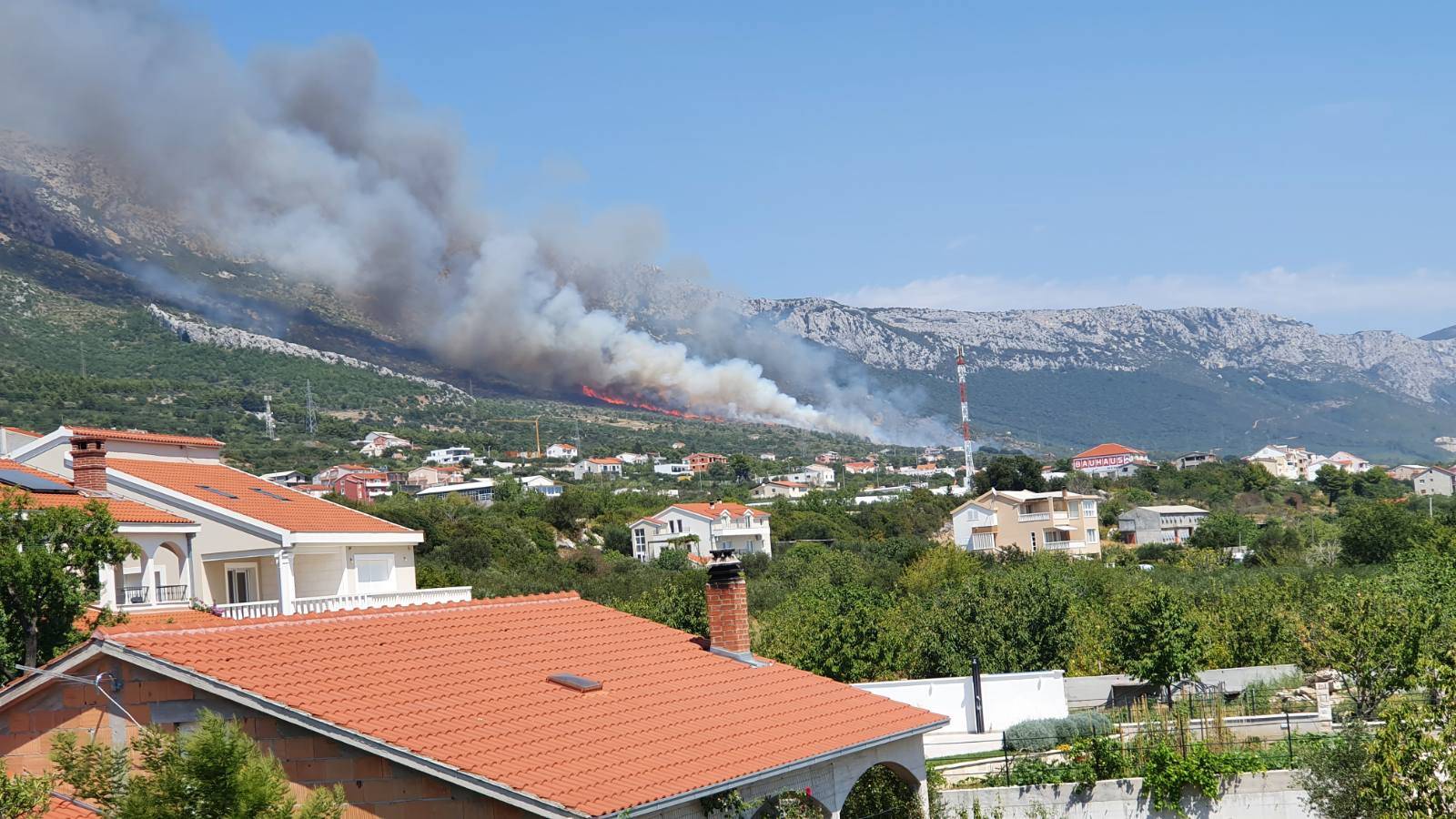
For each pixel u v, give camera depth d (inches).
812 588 3700.8
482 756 868.6
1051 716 2130.9
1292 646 2546.8
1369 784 1258.0
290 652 994.1
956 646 2586.1
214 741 722.2
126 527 1791.3
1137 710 2155.5
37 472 1967.3
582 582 4047.7
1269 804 1552.7
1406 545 4879.4
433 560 4805.6
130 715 895.7
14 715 919.0
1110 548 7411.4
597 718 1007.0
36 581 1245.7
